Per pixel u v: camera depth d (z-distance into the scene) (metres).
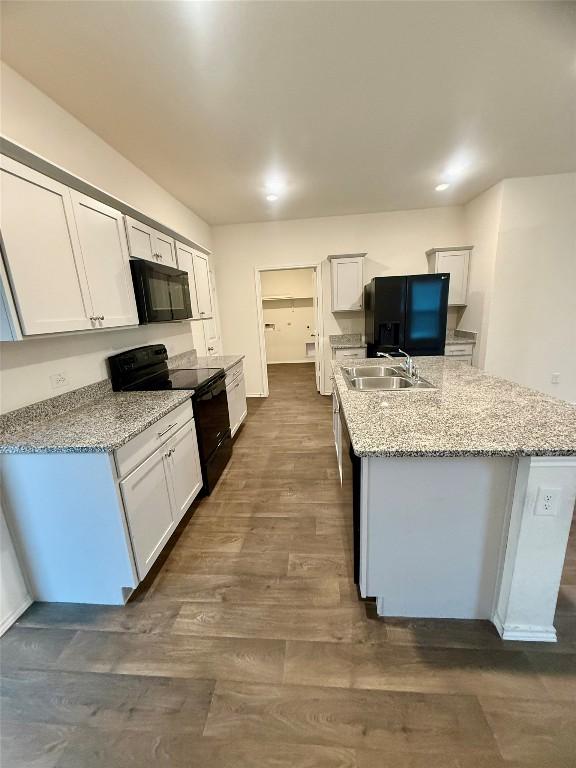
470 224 4.21
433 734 1.05
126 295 2.09
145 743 1.07
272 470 2.89
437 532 1.35
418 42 1.62
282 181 3.28
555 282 3.69
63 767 1.02
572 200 3.48
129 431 1.52
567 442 1.17
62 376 1.89
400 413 1.55
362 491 1.34
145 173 2.94
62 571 1.60
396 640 1.36
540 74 1.88
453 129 2.46
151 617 1.53
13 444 1.42
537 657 1.27
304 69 1.78
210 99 1.98
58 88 1.81
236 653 1.34
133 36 1.50
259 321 5.07
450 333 4.73
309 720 1.11
